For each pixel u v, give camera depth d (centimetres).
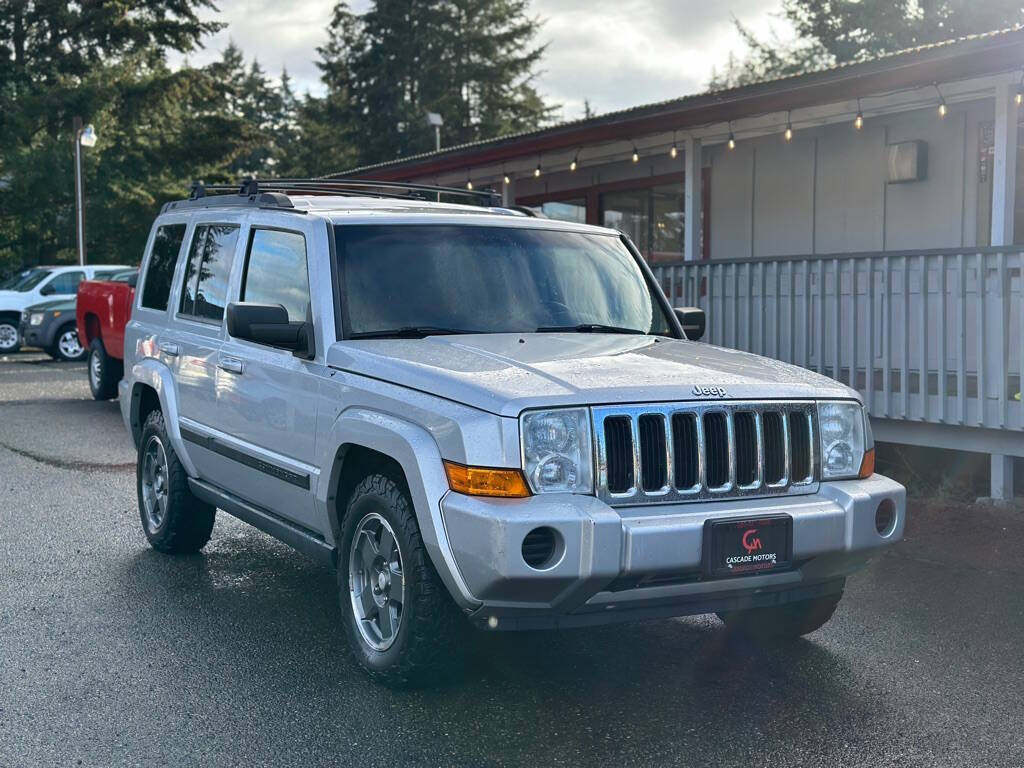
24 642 517
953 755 393
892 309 961
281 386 525
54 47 4203
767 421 445
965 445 862
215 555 682
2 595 594
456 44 5362
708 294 1105
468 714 430
